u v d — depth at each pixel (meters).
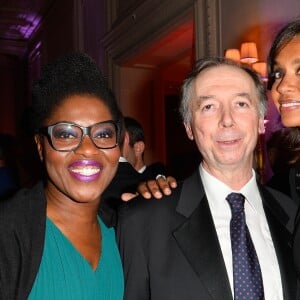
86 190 1.37
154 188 1.75
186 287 1.53
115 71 7.43
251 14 4.38
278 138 2.65
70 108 1.36
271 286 1.55
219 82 1.65
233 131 1.62
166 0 5.62
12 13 10.72
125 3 6.78
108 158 1.40
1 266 1.25
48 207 1.42
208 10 4.86
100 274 1.44
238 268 1.53
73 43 8.87
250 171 1.73
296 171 2.04
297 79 1.71
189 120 1.76
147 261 1.60
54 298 1.31
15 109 13.12
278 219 1.70
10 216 1.32
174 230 1.61
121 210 1.70
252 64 4.09
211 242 1.58
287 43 1.72
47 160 1.38
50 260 1.34
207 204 1.68
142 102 7.68
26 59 12.87
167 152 11.02
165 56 6.92
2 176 2.94
